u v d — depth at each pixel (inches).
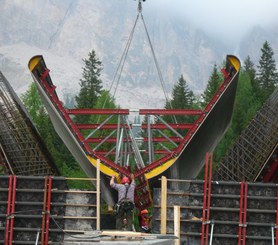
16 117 1190.9
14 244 937.5
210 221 940.6
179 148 1116.5
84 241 590.9
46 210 948.0
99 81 3929.6
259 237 946.7
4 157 1189.7
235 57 1050.7
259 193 965.2
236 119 2898.6
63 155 2844.5
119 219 924.6
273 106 1196.5
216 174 1226.6
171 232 957.2
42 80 1115.3
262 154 1187.3
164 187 948.6
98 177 954.1
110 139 1341.0
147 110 1205.7
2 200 954.1
